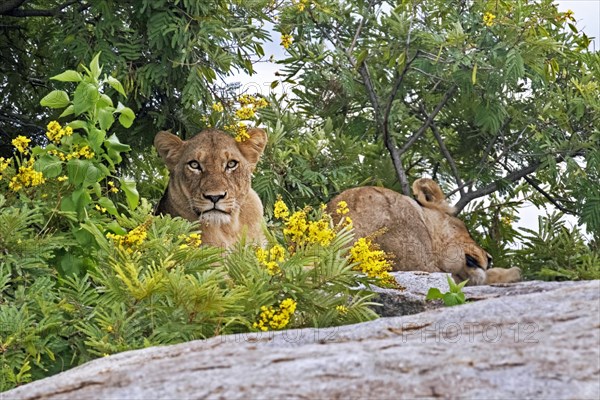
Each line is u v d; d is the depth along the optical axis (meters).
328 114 14.41
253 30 12.13
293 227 5.96
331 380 3.14
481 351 3.32
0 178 6.86
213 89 11.62
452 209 10.80
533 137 13.93
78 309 5.80
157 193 11.77
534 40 12.71
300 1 13.16
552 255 12.70
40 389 3.45
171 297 5.38
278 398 3.05
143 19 11.57
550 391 3.06
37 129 12.75
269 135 11.71
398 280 7.26
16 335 5.51
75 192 6.70
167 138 8.52
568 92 13.77
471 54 13.08
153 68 11.26
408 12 14.07
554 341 3.40
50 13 11.84
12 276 6.33
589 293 3.88
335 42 14.17
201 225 8.05
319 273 5.79
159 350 3.81
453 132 15.37
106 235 6.18
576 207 13.59
